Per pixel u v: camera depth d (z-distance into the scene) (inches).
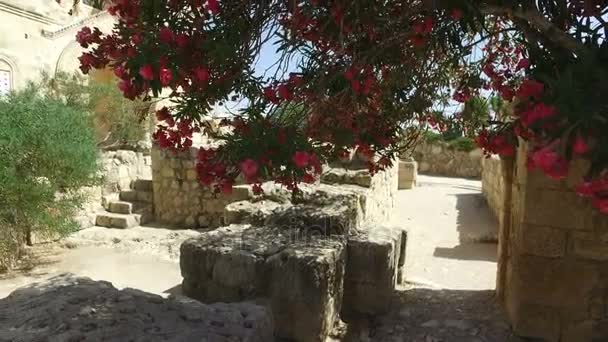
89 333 89.0
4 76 415.8
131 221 344.2
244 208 205.9
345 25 83.4
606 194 50.1
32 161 242.2
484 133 107.3
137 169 402.9
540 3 75.6
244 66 76.4
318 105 87.4
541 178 131.7
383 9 86.4
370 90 104.3
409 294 178.5
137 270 243.1
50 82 438.9
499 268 167.8
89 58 80.4
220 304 112.0
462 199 447.2
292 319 134.9
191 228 350.3
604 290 129.6
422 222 348.2
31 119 238.4
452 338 140.6
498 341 138.2
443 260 247.3
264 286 140.9
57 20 468.1
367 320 155.3
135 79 66.2
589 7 67.4
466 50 105.8
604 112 45.6
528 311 137.3
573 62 67.2
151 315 99.7
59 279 121.2
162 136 90.7
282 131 70.9
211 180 78.1
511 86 122.0
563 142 45.1
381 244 157.5
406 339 140.9
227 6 77.3
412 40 90.4
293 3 79.7
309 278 131.6
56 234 289.7
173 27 70.9
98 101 436.5
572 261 131.4
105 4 96.7
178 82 69.2
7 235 238.4
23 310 99.5
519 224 140.0
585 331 132.2
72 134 257.1
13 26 423.8
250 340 94.3
